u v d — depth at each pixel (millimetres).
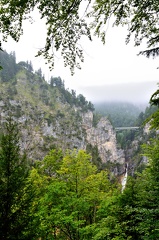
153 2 4094
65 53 3854
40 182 16562
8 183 9008
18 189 9297
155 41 5070
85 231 14984
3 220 8812
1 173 9109
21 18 3482
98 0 3637
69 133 187500
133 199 10852
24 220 9266
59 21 3607
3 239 8695
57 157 19172
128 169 157875
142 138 179000
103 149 194875
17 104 183000
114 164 162750
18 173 9359
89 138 199000
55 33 3693
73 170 17203
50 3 3396
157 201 9797
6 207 8984
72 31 3754
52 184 15602
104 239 11406
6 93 185000
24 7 3381
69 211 15641
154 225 8844
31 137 163375
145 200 10156
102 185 19938
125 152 196625
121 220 10703
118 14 4133
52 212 14656
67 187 16609
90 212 19344
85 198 16625
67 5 3455
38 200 14250
